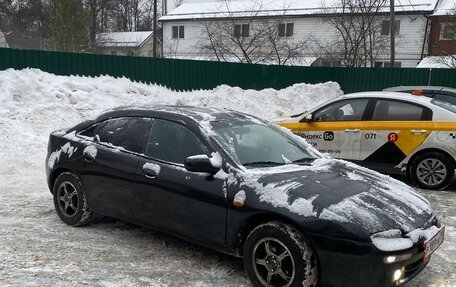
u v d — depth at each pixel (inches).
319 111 341.4
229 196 158.2
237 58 1252.5
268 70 743.1
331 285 140.3
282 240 144.6
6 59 469.7
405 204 156.9
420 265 148.6
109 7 1941.4
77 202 210.1
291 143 198.7
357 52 1097.4
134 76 591.2
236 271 169.9
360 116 324.2
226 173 163.3
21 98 447.5
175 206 172.4
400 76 766.5
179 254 184.5
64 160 213.0
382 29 1252.5
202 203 164.7
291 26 1354.6
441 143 293.7
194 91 656.4
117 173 191.0
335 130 329.4
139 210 185.0
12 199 255.3
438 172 300.2
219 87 668.1
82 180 206.2
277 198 149.6
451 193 295.0
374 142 315.6
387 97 317.7
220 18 1408.7
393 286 137.5
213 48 1216.2
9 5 1665.8
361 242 135.3
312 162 185.5
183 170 172.6
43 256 178.4
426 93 434.0
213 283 159.8
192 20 1491.1
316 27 1320.1
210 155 169.6
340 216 139.9
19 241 193.2
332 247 138.3
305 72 784.3
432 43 1210.6
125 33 1916.8
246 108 647.1
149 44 1833.2
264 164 173.2
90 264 172.6
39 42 1686.8
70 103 483.8
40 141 384.5
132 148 192.4
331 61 1218.6
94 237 201.0
